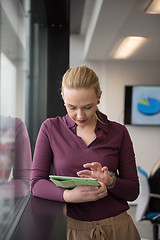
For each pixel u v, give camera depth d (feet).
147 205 11.09
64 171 4.63
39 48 8.84
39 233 3.20
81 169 4.62
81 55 20.01
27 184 5.03
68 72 4.58
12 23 4.43
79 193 4.14
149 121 19.99
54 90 8.77
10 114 3.92
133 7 10.84
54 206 4.12
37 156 4.75
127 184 4.68
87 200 4.15
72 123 4.80
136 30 13.56
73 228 4.69
